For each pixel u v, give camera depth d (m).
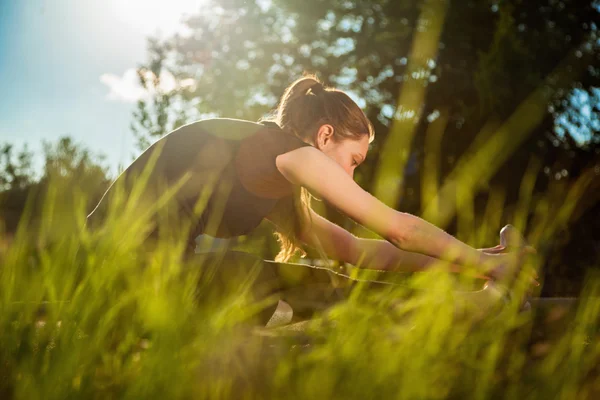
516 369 0.97
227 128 1.94
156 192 1.77
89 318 0.86
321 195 1.84
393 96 8.58
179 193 1.80
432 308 0.94
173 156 1.86
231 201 1.91
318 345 0.97
